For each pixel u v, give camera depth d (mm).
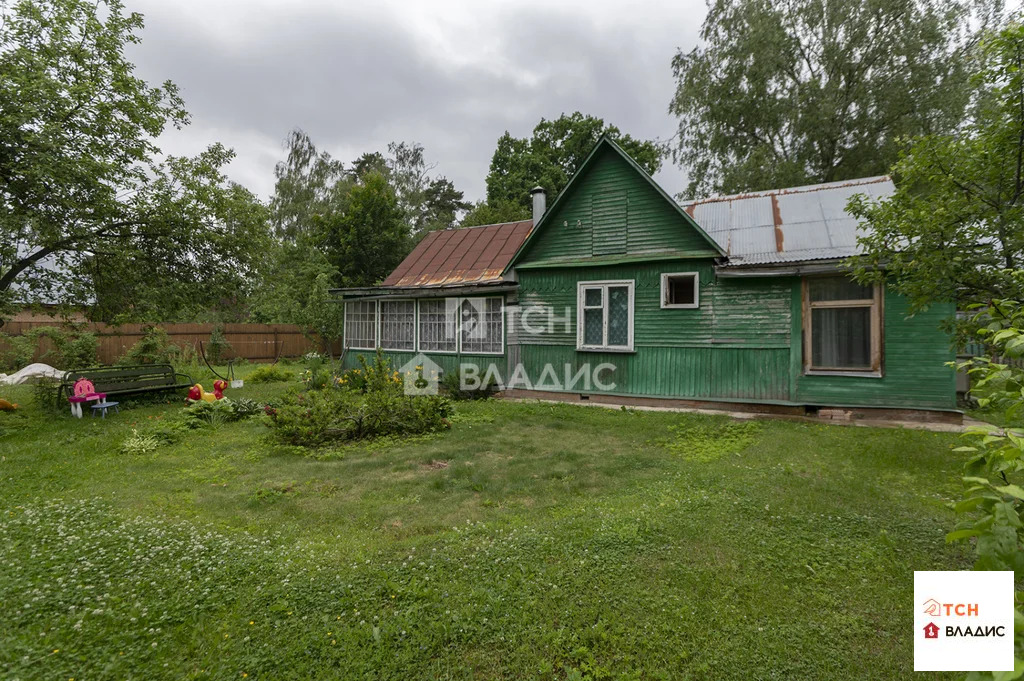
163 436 8539
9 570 3920
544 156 38156
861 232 10125
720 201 13023
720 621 3318
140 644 3158
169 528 4859
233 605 3572
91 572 3973
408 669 2934
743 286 10570
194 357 18891
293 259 29781
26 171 8680
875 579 3809
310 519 5203
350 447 8117
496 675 2924
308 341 27141
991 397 2199
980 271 5512
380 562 4184
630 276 11781
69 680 2850
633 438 8727
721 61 24891
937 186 5879
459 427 9656
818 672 2885
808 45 24375
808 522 4781
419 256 17625
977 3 21234
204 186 12477
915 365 9148
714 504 5258
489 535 4688
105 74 10625
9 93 8758
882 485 5914
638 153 37750
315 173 40062
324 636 3221
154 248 12250
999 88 5242
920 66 21672
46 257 10758
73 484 6293
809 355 10016
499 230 17422
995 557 1632
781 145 25875
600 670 2904
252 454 7711
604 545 4348
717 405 10781
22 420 10031
